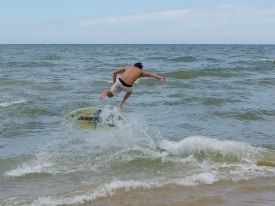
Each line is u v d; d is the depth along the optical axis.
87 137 10.99
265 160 8.81
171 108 15.75
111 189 6.94
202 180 7.48
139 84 23.52
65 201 6.39
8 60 46.03
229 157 9.03
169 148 9.77
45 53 75.19
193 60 52.91
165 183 7.30
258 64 44.66
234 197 6.71
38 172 8.01
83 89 21.02
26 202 6.37
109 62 45.97
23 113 14.14
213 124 13.01
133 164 8.61
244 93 20.47
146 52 89.69
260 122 13.50
